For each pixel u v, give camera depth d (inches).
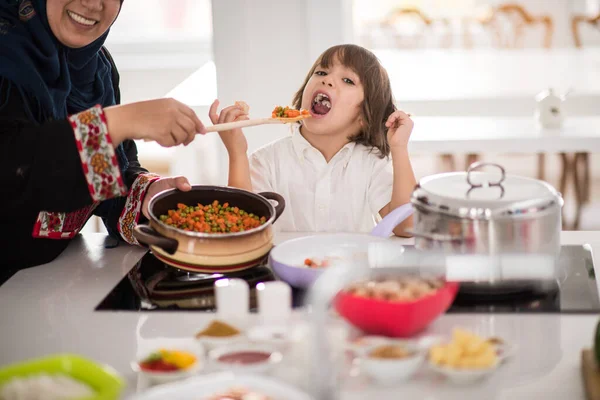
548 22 223.3
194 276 55.9
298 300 50.0
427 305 42.8
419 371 40.5
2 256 59.7
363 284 45.0
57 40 65.4
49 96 63.6
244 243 53.8
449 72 195.6
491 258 48.8
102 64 72.6
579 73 194.4
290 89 115.4
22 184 54.7
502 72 195.5
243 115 68.8
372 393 38.3
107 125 54.6
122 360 43.4
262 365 39.9
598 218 168.7
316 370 37.8
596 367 39.0
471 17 227.0
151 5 210.8
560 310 48.2
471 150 133.4
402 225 65.4
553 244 49.8
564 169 171.0
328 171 71.1
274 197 62.1
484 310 48.4
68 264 60.1
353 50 71.1
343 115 69.4
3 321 49.1
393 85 182.1
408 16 228.2
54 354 44.4
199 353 42.3
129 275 56.3
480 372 38.5
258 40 114.0
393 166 68.5
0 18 62.5
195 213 57.5
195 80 147.6
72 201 55.4
